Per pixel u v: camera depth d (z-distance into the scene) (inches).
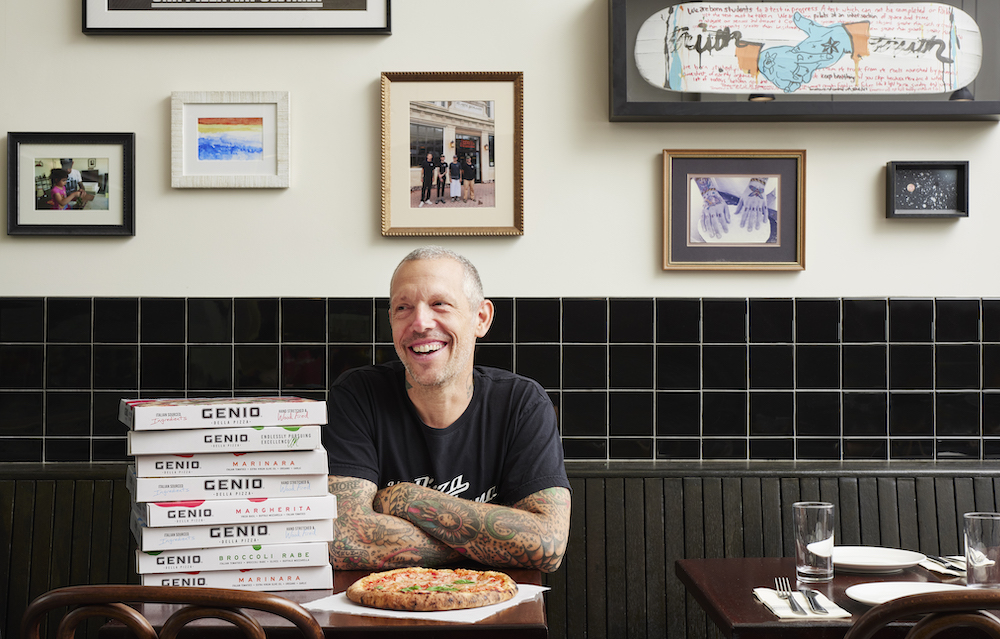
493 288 97.5
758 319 97.0
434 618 43.2
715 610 50.4
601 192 97.5
